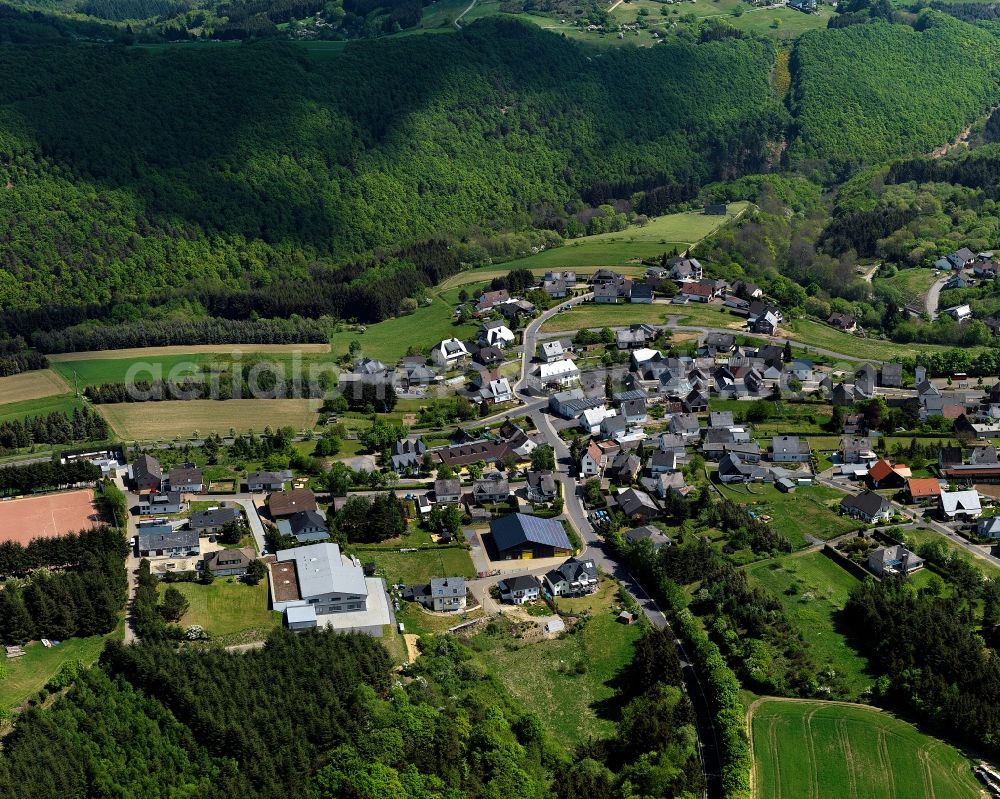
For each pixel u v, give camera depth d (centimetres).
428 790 19250
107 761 19075
